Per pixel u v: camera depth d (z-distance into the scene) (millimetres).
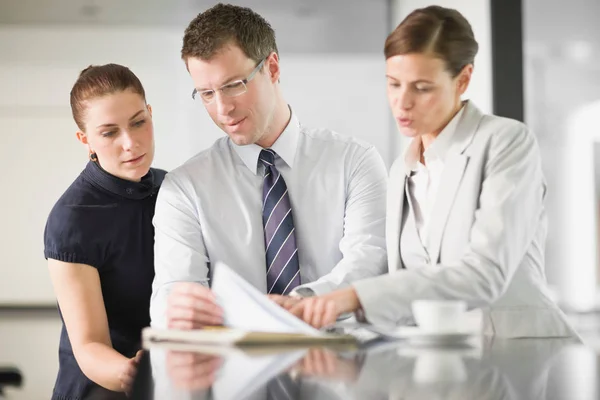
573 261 4730
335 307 1382
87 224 2053
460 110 1636
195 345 1294
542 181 1599
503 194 1489
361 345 1276
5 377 2650
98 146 2018
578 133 4777
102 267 2094
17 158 5531
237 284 1397
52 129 5551
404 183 1735
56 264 2059
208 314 1476
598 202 4746
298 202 2082
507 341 1368
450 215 1592
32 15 5508
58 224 2053
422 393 816
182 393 826
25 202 5523
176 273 1952
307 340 1302
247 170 2084
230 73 1830
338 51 5707
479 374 945
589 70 4766
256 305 1379
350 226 2059
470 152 1592
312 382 890
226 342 1292
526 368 996
